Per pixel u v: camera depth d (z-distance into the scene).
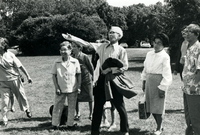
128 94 4.88
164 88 4.95
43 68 21.98
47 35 43.97
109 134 5.41
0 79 6.18
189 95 4.24
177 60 6.89
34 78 15.53
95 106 5.09
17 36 45.31
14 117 6.91
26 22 45.62
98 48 5.23
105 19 67.62
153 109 5.14
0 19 70.38
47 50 44.97
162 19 22.55
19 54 47.56
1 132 5.65
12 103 6.98
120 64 4.90
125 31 72.50
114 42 5.11
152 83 5.14
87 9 68.75
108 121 6.46
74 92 5.75
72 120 5.75
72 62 5.72
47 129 5.81
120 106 5.03
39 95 10.16
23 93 6.48
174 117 6.70
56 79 5.75
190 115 4.28
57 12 71.81
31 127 6.00
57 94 5.70
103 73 4.96
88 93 6.38
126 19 72.12
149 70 5.20
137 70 19.39
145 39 72.62
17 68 6.34
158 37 5.12
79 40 6.31
